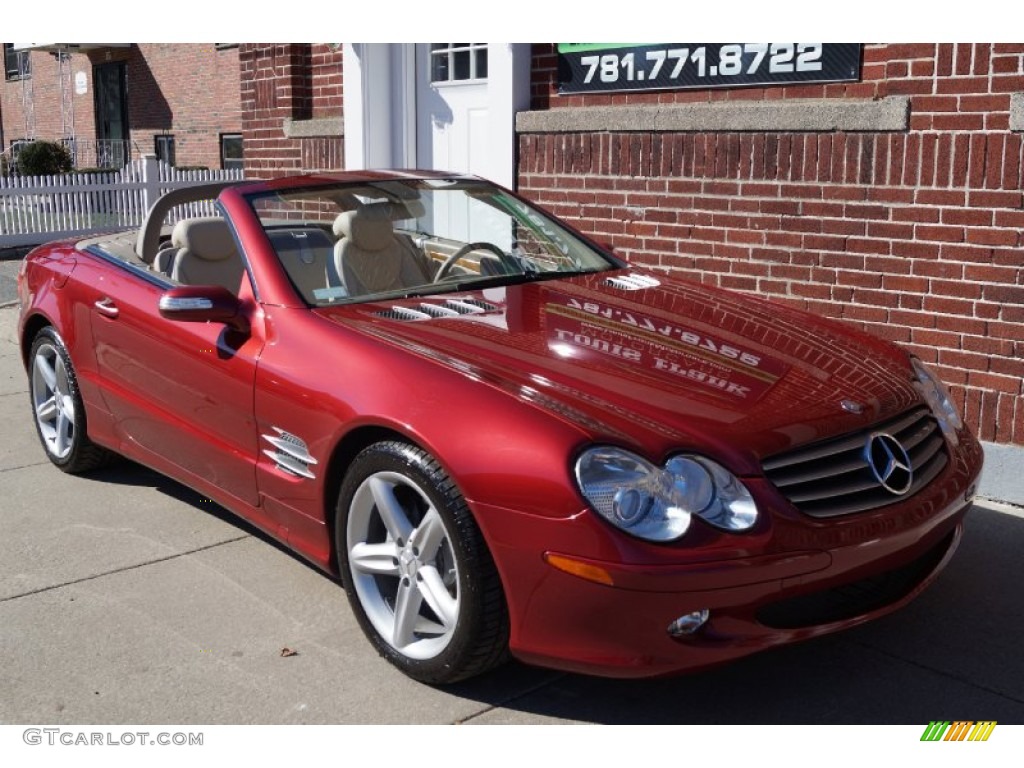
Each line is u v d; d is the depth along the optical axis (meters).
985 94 5.04
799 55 5.86
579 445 3.00
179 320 3.92
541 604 3.04
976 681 3.45
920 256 5.38
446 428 3.19
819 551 3.03
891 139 5.40
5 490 5.28
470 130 8.23
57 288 5.16
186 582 4.23
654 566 2.88
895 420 3.46
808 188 5.77
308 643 3.73
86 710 3.34
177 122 22.22
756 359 3.61
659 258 6.55
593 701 3.36
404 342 3.61
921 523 3.28
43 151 23.28
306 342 3.78
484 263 4.54
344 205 4.46
